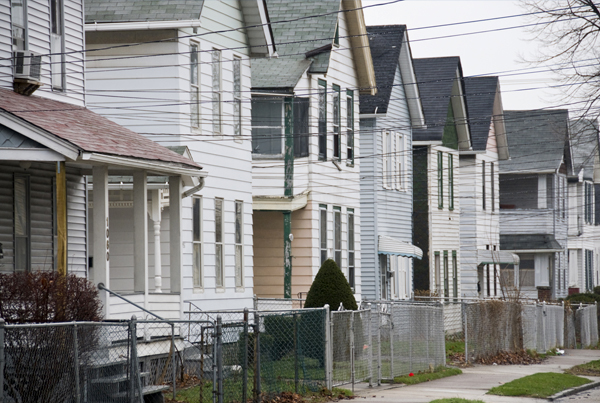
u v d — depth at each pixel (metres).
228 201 56.97
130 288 51.88
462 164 108.31
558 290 131.38
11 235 39.94
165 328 40.75
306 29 68.75
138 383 31.33
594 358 73.88
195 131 53.28
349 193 75.56
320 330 41.50
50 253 42.53
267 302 64.00
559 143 124.56
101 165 37.62
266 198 64.31
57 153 34.41
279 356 40.03
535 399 44.72
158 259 47.34
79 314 32.94
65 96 43.69
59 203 34.81
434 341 54.31
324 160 69.88
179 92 51.62
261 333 39.78
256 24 58.94
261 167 64.69
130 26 50.91
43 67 42.16
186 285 51.72
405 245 84.06
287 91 63.97
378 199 82.81
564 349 84.38
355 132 77.06
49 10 42.84
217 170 55.62
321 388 40.75
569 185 142.12
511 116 126.38
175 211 43.12
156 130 51.62
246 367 35.28
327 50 66.88
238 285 58.41
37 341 29.55
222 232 56.31
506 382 50.03
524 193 127.19
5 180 39.84
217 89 56.12
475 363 62.41
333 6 70.25
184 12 51.09
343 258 73.81
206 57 54.59
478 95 110.06
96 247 37.75
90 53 52.28
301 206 66.12
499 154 117.12
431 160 94.94
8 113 34.16
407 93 89.56
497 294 118.06
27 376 29.38
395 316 49.69
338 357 44.22
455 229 101.94
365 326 47.53
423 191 94.75
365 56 76.25
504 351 66.94
